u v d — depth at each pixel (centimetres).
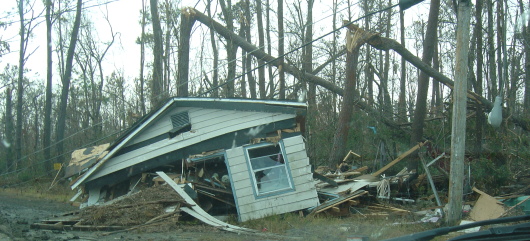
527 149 1809
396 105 2928
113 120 4709
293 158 1409
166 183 1374
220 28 2106
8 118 3020
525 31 2156
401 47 1806
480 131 1766
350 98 1919
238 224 1302
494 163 1723
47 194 2162
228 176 1477
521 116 2092
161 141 1526
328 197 1472
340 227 1140
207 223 1198
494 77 2180
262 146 1415
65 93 2858
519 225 403
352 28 1867
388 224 1173
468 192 1537
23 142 4231
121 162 1544
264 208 1364
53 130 4725
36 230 1108
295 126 1457
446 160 1661
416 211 1419
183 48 2094
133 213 1201
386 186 1579
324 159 2297
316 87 2739
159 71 2442
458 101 1123
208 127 1502
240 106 1478
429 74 1847
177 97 1499
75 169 1648
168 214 1203
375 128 2186
